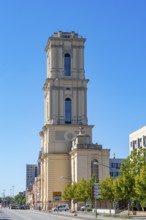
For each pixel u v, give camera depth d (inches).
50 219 2839.6
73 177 5231.3
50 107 5644.7
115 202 3686.0
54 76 5708.7
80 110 5669.3
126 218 2770.7
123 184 2957.7
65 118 5644.7
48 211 5132.9
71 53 5797.2
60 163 5492.1
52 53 5762.8
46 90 5905.5
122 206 3841.0
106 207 4269.2
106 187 3629.4
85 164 5049.2
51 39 5772.6
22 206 7691.9
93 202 4495.6
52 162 5477.4
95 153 5093.5
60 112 5634.8
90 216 3321.9
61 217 3198.8
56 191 5438.0
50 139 5546.3
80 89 5713.6
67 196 4904.0
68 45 5807.1
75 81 5713.6
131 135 4648.1
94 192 3006.9
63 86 5689.0
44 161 5738.2
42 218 3041.3
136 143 4490.7
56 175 5462.6
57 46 5772.6
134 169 2965.1
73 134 5575.8
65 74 5748.0
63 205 5083.7
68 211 4936.0
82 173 5024.6
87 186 4264.3
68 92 5689.0
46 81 5738.2
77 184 4712.1
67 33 5861.2
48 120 5659.5
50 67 5767.7
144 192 2502.5
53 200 5418.3
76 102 5674.2
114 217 3026.6
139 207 3526.1
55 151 5521.7
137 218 2738.7
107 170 5103.3
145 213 3132.4
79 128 5433.1
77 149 5054.1
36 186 7770.7
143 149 2999.5
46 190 5536.4
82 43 5831.7
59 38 5777.6
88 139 5201.8
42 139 6072.8
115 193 3051.2
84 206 4596.5
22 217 3280.0
